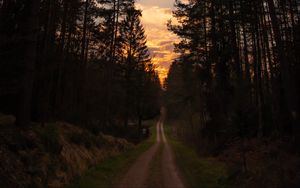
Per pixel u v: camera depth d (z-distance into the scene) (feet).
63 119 77.20
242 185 37.76
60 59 61.46
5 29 39.83
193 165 59.82
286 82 45.32
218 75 82.17
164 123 340.80
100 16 98.99
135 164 62.75
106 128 108.88
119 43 121.49
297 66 57.00
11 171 30.53
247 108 70.95
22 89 42.04
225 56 78.84
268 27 82.43
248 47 101.65
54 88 71.05
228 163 54.75
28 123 42.88
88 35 108.27
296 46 59.98
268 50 71.31
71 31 87.86
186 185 41.19
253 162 48.75
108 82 109.60
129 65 141.28
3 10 40.73
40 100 54.75
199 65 91.40
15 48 40.09
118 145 92.79
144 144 139.44
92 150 63.36
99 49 119.75
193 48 90.63
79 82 92.17
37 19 42.55
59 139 49.19
